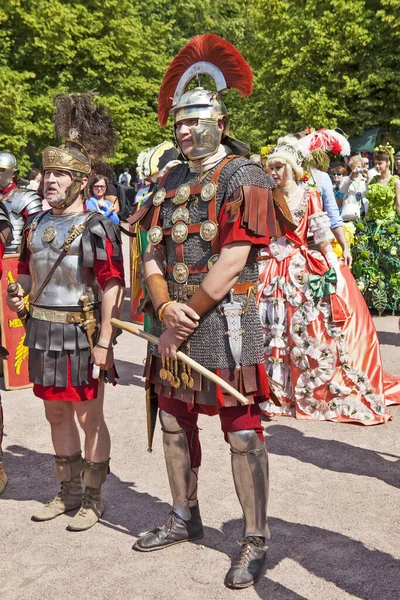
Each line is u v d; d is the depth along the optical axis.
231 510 3.43
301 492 3.62
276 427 4.65
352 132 21.95
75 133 3.49
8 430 4.71
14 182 5.78
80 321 3.18
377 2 20.89
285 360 4.87
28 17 20.19
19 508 3.56
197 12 32.91
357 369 4.72
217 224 2.70
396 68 21.03
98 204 7.39
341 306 4.71
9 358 5.64
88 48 21.70
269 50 23.16
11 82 20.08
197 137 2.74
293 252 4.84
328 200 5.06
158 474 3.92
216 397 2.69
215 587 2.77
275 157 4.70
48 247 3.20
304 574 2.86
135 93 23.33
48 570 2.93
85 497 3.36
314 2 21.61
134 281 5.40
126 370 6.15
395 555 3.00
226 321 2.70
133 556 3.03
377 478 3.80
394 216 8.04
